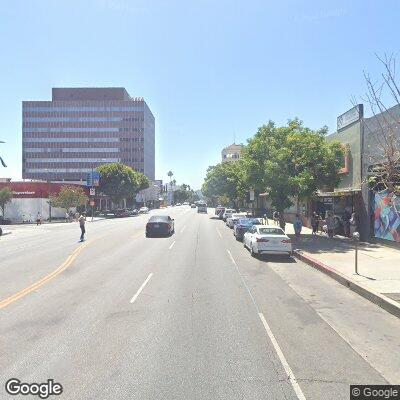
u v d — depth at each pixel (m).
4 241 32.22
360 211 26.12
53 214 71.56
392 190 8.38
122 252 22.42
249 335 8.25
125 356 7.02
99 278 14.50
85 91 169.00
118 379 6.10
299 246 24.03
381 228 23.47
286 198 30.28
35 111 164.88
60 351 7.24
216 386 5.89
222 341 7.86
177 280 14.17
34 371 6.39
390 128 8.69
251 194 47.06
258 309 10.37
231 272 16.05
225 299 11.41
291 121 31.31
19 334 8.19
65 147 164.75
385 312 10.29
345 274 14.76
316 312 10.21
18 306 10.46
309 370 6.54
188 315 9.69
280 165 28.45
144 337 8.03
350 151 27.94
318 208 36.91
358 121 26.19
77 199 65.31
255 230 21.92
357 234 14.95
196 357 7.00
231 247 25.14
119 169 90.94
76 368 6.51
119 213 81.69
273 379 6.17
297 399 5.55
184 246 25.52
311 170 28.14
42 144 164.75
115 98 168.88
